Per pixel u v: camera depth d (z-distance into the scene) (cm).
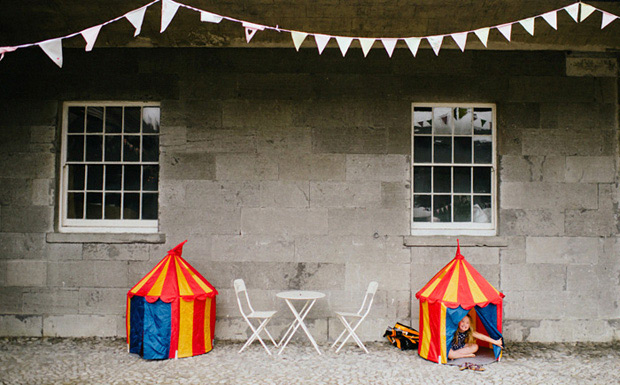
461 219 638
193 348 537
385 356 544
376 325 608
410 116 625
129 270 612
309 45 626
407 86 624
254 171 619
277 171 619
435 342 521
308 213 616
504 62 628
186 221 615
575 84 628
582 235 619
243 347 557
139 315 538
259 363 517
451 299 511
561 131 625
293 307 566
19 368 497
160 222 616
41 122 626
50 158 623
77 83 626
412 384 460
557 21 591
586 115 627
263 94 625
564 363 525
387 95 624
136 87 625
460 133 635
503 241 612
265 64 626
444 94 625
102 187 638
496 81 625
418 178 638
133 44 628
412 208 633
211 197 618
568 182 623
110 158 637
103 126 641
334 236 615
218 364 512
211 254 613
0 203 620
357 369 500
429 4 561
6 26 612
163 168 619
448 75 626
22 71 627
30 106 626
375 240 614
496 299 519
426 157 633
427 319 532
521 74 627
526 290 613
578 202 621
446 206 638
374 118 623
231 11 579
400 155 621
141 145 638
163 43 627
